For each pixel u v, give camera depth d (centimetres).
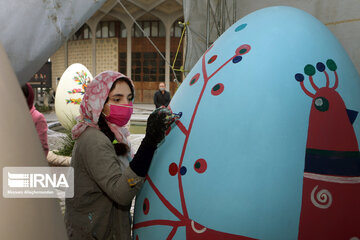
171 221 115
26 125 65
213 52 132
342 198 105
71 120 641
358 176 108
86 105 132
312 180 103
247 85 112
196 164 112
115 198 120
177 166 117
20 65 97
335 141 107
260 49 117
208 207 107
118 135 139
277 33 120
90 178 132
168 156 121
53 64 2889
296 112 107
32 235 60
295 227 101
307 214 102
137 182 117
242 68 115
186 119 121
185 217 111
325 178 104
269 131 105
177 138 121
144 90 2531
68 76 715
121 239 138
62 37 100
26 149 63
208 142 111
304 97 109
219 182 106
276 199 101
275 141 104
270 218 101
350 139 109
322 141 106
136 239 133
